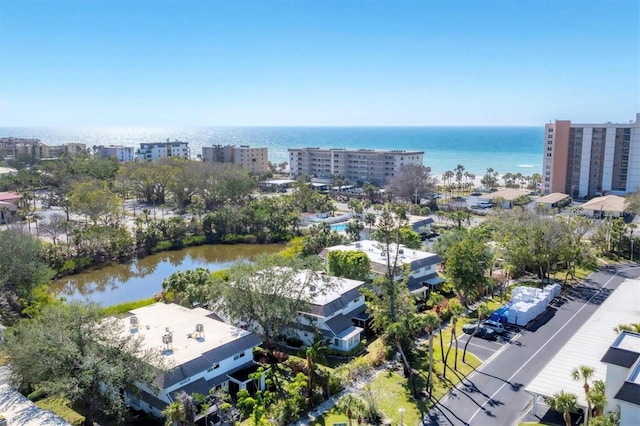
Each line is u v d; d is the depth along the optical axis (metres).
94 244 113.19
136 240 122.44
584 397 45.94
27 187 199.88
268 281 61.00
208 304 70.81
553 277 93.38
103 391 47.38
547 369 52.09
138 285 100.88
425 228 128.88
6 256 74.88
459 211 134.38
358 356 61.75
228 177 177.62
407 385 54.19
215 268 111.62
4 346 47.41
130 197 197.62
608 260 105.50
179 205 176.25
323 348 58.72
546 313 75.44
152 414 47.81
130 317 59.69
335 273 80.56
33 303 74.50
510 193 175.62
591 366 52.25
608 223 114.44
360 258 79.12
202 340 54.88
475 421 47.38
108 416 48.03
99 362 44.19
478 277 74.81
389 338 60.31
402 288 61.94
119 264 113.25
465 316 74.06
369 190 187.88
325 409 49.78
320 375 53.47
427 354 61.56
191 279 76.69
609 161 168.88
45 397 51.19
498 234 101.56
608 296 82.38
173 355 50.91
